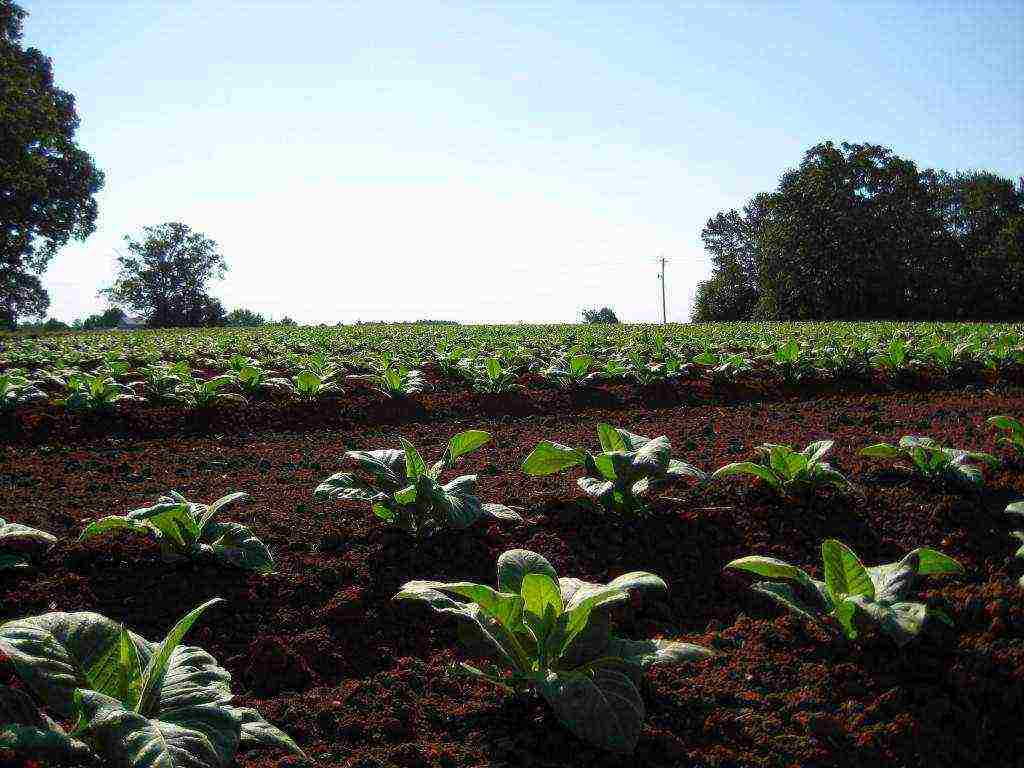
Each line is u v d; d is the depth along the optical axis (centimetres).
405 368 1382
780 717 356
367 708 364
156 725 276
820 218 5275
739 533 556
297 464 805
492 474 738
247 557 480
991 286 5272
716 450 805
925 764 328
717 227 6788
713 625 444
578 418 1073
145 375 1214
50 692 284
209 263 7206
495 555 525
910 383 1337
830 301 5328
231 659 402
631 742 311
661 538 548
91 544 506
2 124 3009
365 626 439
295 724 351
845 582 401
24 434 924
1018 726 351
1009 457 702
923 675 383
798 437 865
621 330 2831
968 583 475
